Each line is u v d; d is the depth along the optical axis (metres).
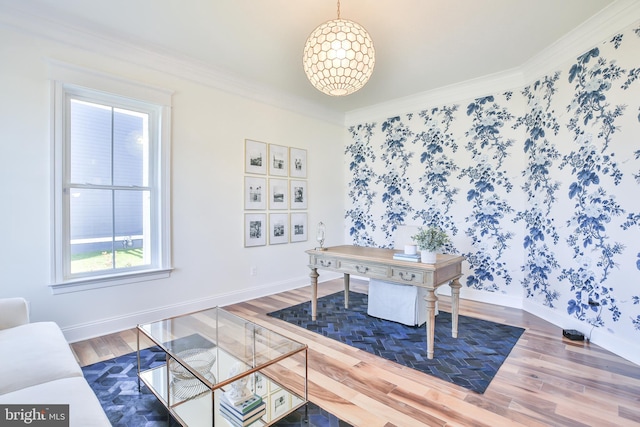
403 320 3.03
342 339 2.71
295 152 4.40
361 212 5.04
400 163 4.54
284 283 4.29
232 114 3.66
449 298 3.94
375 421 1.66
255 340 1.92
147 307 3.03
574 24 2.57
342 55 2.04
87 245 2.73
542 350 2.47
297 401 1.75
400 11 2.39
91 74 2.64
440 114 4.11
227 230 3.64
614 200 2.44
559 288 2.98
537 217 3.27
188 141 3.29
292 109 4.34
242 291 3.80
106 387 1.98
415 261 2.50
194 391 1.80
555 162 3.03
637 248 2.28
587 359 2.31
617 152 2.42
